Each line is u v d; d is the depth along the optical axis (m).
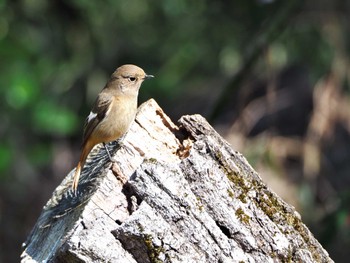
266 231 6.12
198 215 5.92
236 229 6.02
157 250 5.77
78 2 15.91
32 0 16.02
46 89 16.53
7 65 15.98
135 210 5.96
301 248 6.25
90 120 8.21
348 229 10.97
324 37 14.59
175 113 17.39
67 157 18.03
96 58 17.06
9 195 17.53
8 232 17.22
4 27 15.96
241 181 6.21
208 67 17.08
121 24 16.89
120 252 5.76
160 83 17.05
